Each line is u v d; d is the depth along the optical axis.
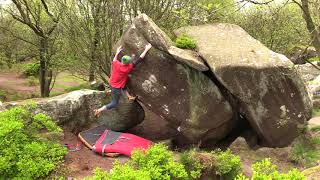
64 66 14.30
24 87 23.23
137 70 8.79
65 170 7.52
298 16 14.71
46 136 8.52
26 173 7.10
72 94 9.68
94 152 8.44
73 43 12.54
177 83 8.62
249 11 14.76
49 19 15.09
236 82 8.02
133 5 11.82
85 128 9.74
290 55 13.70
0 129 7.40
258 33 14.80
